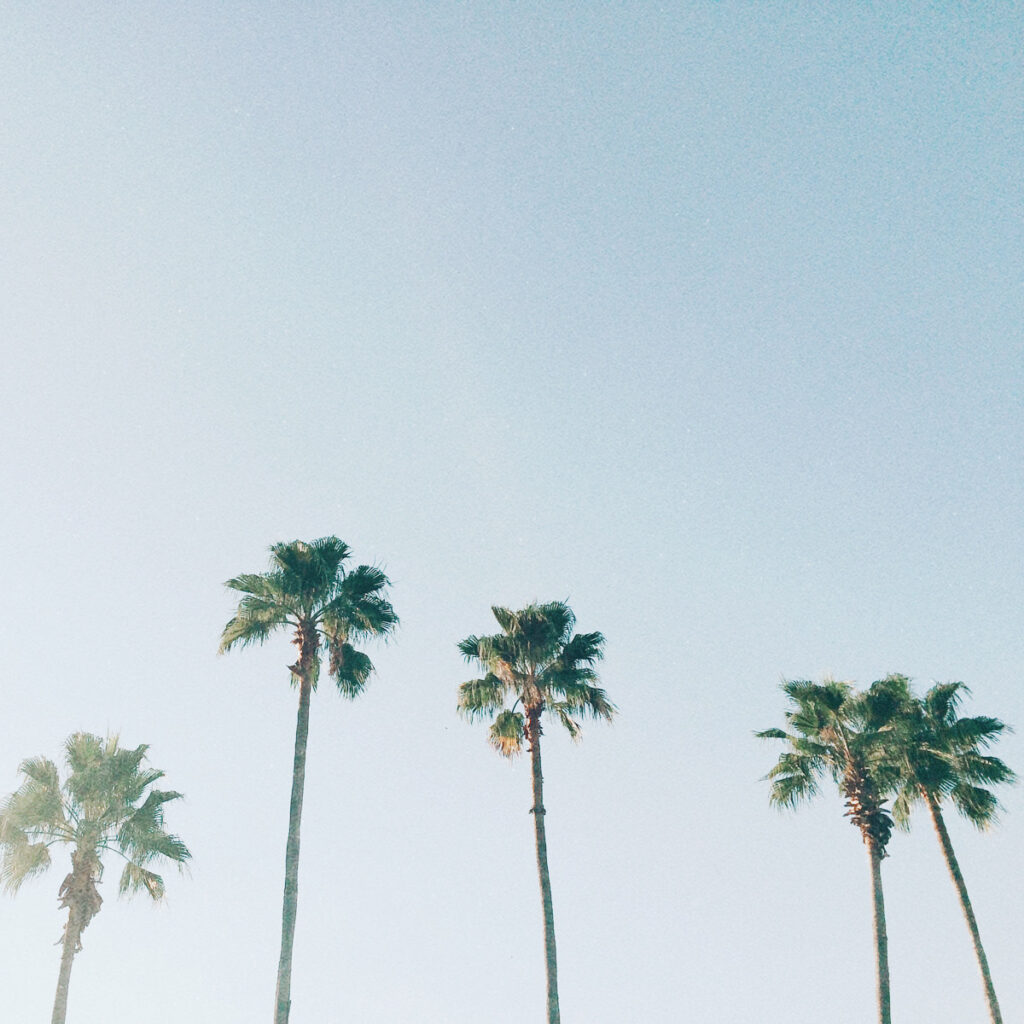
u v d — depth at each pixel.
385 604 34.69
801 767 38.16
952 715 39.44
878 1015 32.56
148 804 33.91
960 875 38.34
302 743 31.25
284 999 26.95
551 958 31.55
